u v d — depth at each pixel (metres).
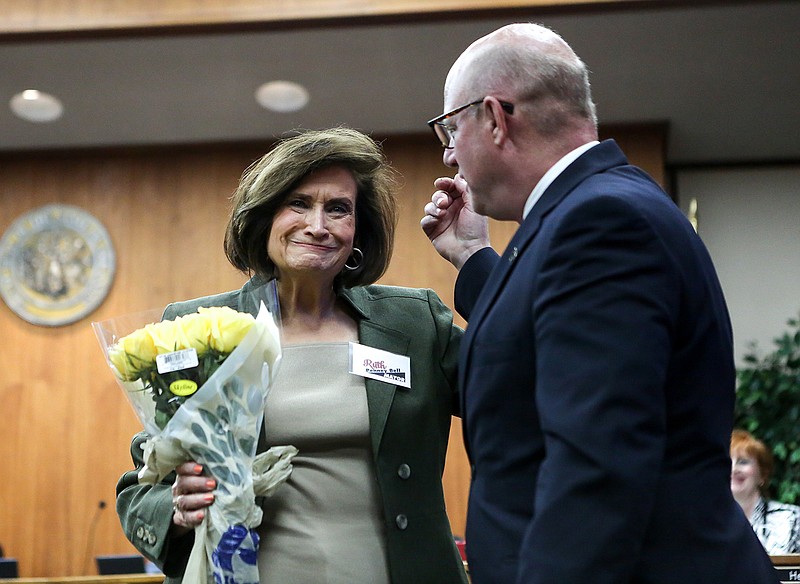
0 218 9.12
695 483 1.75
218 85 8.02
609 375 1.62
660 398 1.64
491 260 2.55
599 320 1.66
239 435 2.14
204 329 2.11
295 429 2.36
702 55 7.47
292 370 2.44
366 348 2.46
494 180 2.05
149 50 7.45
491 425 1.85
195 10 7.07
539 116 2.00
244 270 2.59
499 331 1.86
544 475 1.63
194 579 2.12
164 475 2.18
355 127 8.71
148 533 2.33
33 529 8.52
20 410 8.74
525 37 2.05
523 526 1.78
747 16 6.93
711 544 1.71
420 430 2.43
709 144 8.99
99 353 8.80
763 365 8.73
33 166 9.22
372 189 2.57
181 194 9.07
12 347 8.88
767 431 8.16
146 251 8.98
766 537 4.92
